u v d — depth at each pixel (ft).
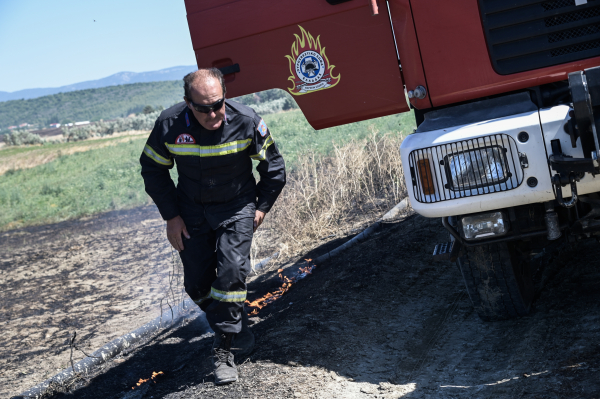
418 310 13.11
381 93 11.09
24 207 56.03
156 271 25.44
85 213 48.96
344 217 23.91
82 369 14.53
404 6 10.23
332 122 11.60
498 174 9.36
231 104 11.05
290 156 45.80
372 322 12.69
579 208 10.30
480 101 10.43
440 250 10.74
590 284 12.01
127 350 15.70
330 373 10.62
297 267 19.02
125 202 49.60
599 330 9.70
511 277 10.83
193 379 12.09
